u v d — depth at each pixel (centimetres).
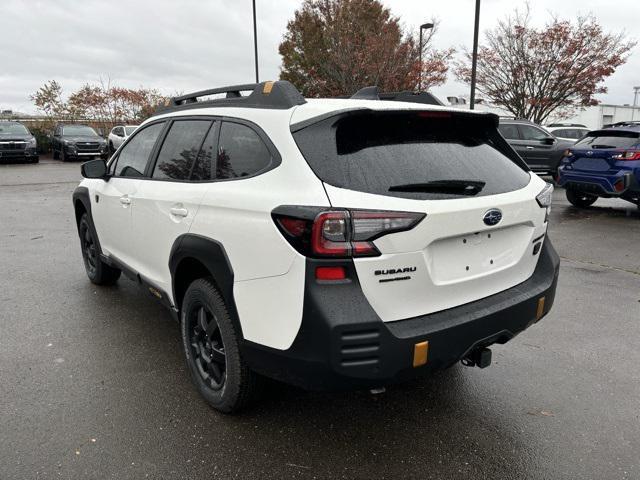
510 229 280
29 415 292
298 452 263
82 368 350
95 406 302
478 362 267
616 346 394
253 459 257
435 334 232
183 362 360
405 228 224
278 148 250
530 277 302
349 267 218
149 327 420
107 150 2420
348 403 309
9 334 405
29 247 704
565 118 2788
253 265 245
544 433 281
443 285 245
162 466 251
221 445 267
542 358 372
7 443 266
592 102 2269
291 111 257
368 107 244
